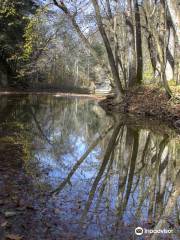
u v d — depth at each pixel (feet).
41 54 89.10
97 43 114.32
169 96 51.44
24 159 23.50
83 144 31.53
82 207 15.34
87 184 19.01
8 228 12.82
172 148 30.25
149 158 26.55
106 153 27.99
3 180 18.29
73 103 86.12
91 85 183.62
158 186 19.33
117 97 67.26
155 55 71.36
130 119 51.62
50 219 13.80
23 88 134.00
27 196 16.16
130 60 70.44
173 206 16.11
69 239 12.26
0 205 14.88
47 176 19.89
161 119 48.80
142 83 67.46
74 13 57.21
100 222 13.89
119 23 86.63
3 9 60.49
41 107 68.13
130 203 16.34
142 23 78.02
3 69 118.52
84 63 203.82
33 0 104.42
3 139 30.48
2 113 51.65
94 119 52.34
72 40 80.59
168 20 63.36
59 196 16.52
